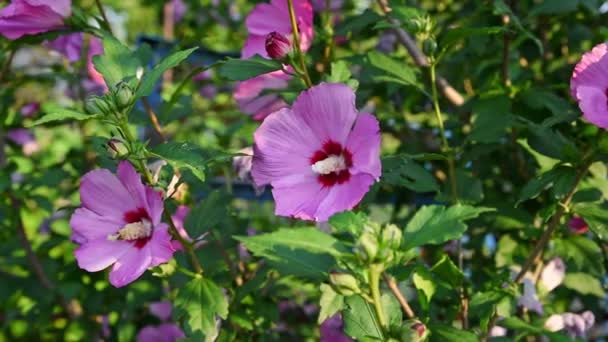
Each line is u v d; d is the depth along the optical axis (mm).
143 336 1107
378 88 1152
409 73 925
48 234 1423
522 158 1062
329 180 776
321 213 760
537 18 1120
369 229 706
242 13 1950
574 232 972
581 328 955
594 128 966
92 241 794
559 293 1109
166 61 794
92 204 797
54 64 1330
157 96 1298
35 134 1399
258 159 792
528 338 991
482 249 1117
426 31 891
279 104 1009
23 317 1358
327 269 774
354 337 777
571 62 1141
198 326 837
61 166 1280
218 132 1228
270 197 1182
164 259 766
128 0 2500
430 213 739
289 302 1178
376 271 705
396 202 1147
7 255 1224
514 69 1099
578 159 857
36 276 1212
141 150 781
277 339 1049
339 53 1199
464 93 1203
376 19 1007
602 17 1149
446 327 782
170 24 1916
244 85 990
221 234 979
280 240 735
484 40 1055
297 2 897
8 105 1242
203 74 1437
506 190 1124
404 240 731
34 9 930
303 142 790
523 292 914
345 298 797
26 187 1229
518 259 1003
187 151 773
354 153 765
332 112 774
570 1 990
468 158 1017
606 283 1050
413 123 1221
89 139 1306
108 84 834
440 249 1115
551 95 983
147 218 797
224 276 967
